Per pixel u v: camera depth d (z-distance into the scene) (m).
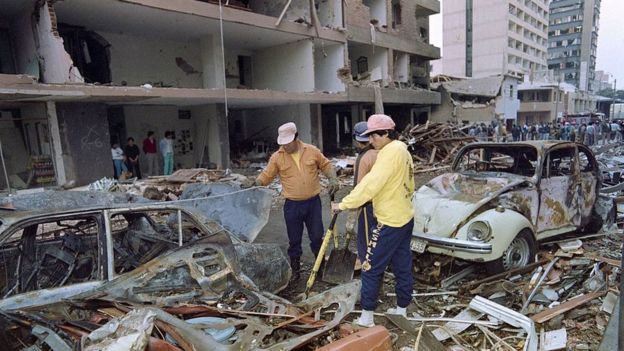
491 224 4.25
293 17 17.05
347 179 12.78
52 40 9.87
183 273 3.10
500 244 4.20
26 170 11.08
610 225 6.24
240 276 3.26
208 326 2.39
